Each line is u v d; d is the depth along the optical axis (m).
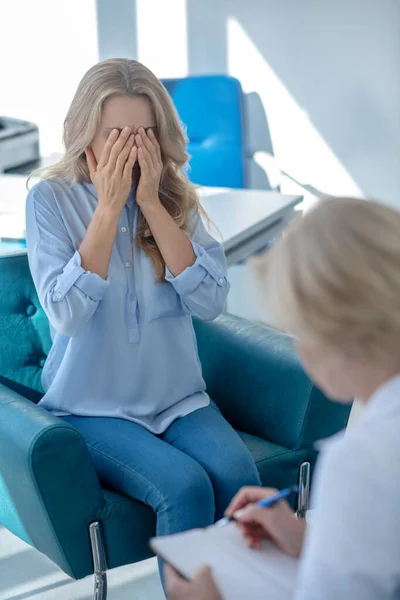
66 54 4.67
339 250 0.89
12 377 2.20
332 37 4.45
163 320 2.05
